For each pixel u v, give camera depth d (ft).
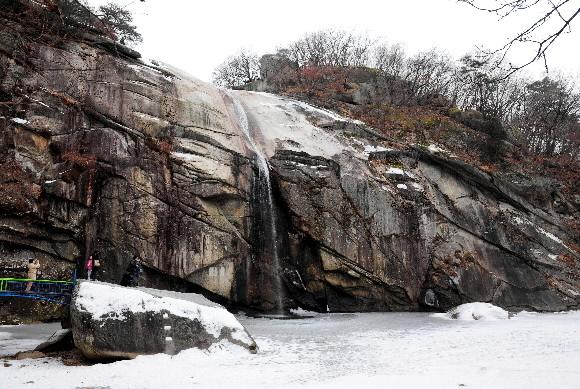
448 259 64.23
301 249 62.23
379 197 64.59
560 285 68.39
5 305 43.93
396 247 63.52
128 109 55.98
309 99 93.61
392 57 132.05
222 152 59.47
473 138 85.92
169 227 53.11
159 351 28.71
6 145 46.78
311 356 30.04
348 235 61.98
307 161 64.39
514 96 128.67
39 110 49.49
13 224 45.88
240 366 26.94
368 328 44.27
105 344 27.61
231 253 56.75
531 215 75.61
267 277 59.52
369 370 25.70
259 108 73.36
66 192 48.55
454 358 28.66
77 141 50.93
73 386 22.81
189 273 53.36
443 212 67.77
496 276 65.36
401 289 62.44
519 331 40.60
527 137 112.16
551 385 20.47
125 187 52.08
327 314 58.65
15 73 48.57
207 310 31.19
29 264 43.88
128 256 50.52
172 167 55.01
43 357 29.27
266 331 41.83
